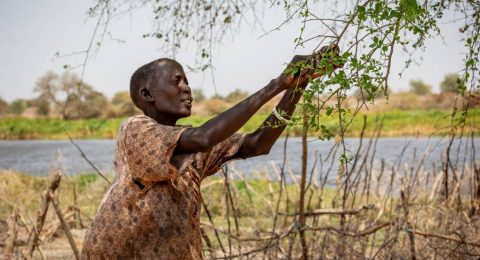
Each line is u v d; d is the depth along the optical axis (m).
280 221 6.63
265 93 2.41
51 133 58.12
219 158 2.85
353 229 4.66
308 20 2.34
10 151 35.03
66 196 9.48
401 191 4.22
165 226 2.58
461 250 4.33
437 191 6.23
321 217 6.58
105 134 43.12
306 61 2.38
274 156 20.59
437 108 36.59
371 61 2.23
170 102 2.67
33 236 4.81
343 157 2.34
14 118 62.44
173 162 2.48
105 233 2.61
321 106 2.30
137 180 2.56
